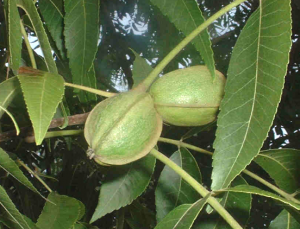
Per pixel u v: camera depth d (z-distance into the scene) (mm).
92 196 356
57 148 419
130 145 183
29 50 208
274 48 164
